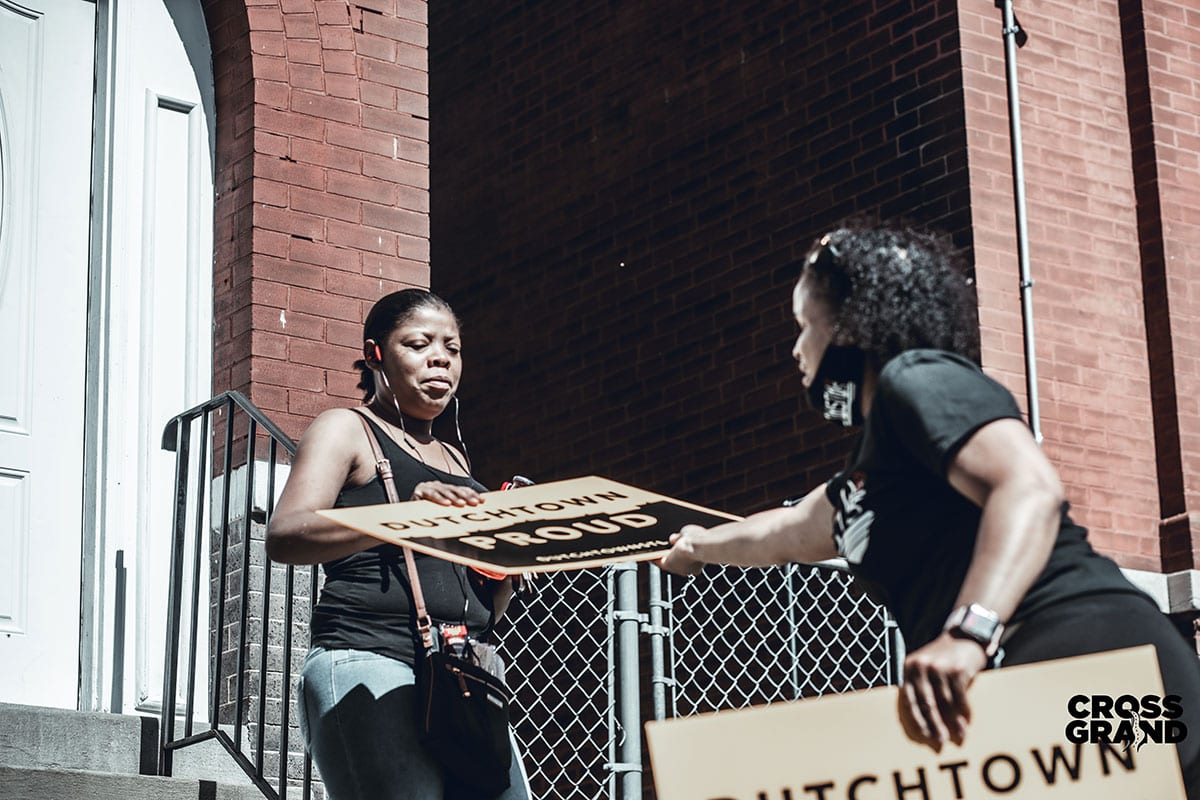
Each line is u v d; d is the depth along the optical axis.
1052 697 2.68
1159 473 9.27
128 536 6.70
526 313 11.51
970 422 2.76
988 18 9.38
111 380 6.80
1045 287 9.13
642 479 10.47
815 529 3.42
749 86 10.38
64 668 6.52
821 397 3.15
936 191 9.17
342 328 7.21
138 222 7.07
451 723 4.12
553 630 10.34
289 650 5.89
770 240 10.03
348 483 4.26
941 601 2.89
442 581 4.29
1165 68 9.82
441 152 12.45
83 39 7.18
